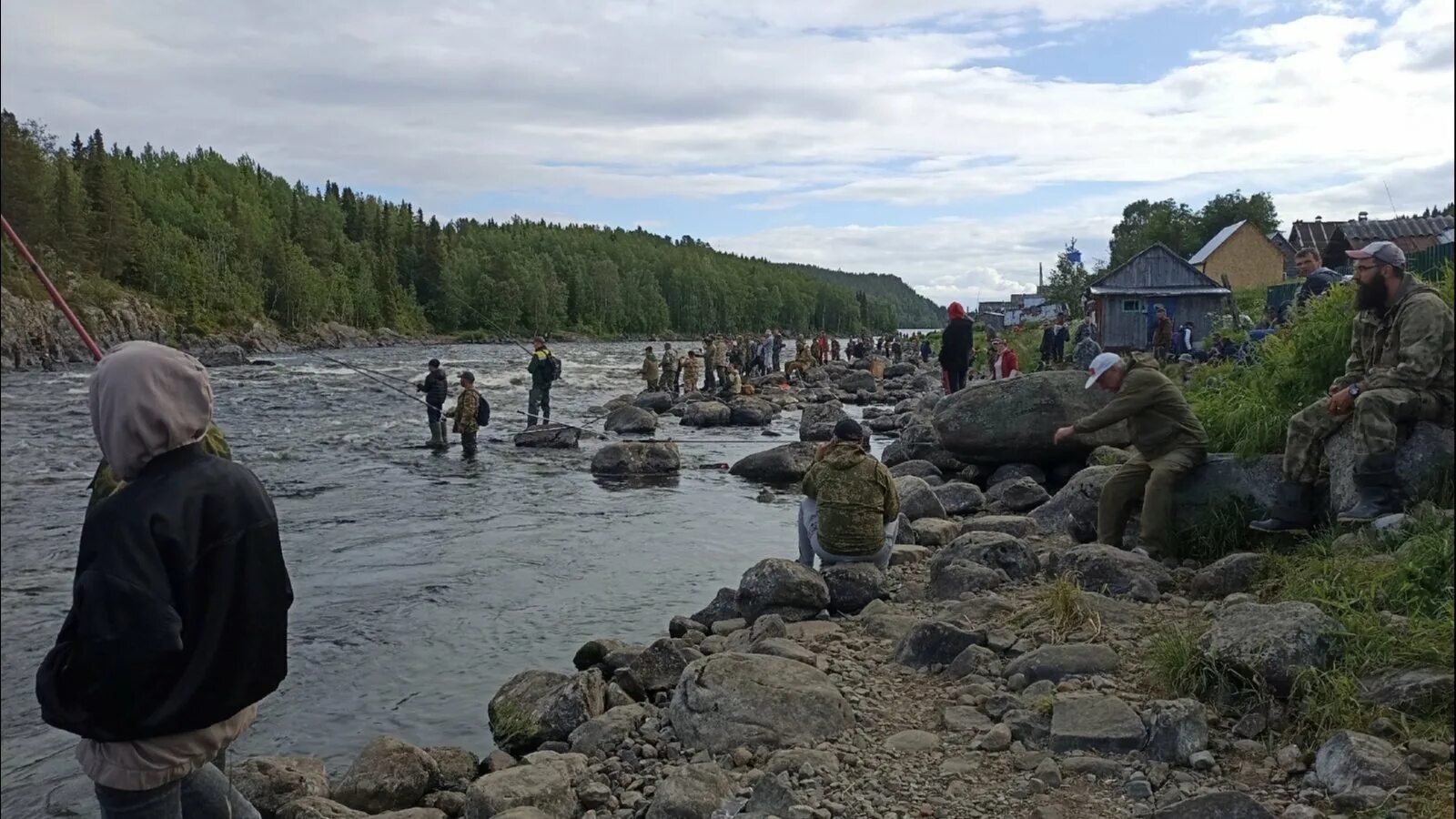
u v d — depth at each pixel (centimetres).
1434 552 546
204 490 275
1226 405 952
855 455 854
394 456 1891
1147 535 786
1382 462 644
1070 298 6619
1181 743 454
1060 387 1302
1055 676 548
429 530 1234
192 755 283
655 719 571
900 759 482
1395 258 671
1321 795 407
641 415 2411
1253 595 629
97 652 256
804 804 436
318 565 1052
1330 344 867
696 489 1580
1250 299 4031
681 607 909
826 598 767
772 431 2452
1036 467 1326
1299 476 710
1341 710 448
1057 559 774
